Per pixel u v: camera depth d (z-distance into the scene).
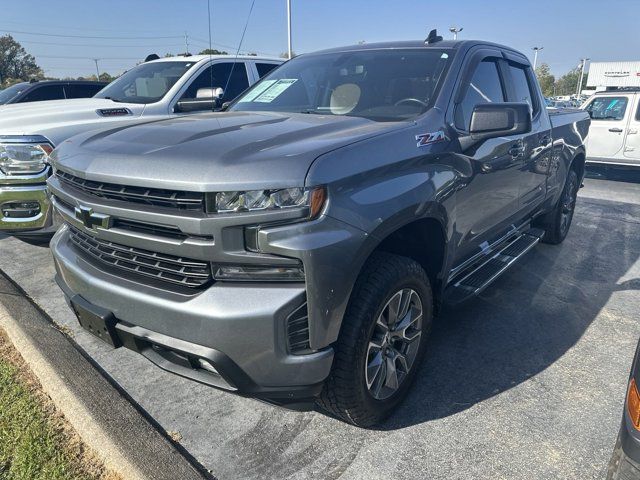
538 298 4.16
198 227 1.93
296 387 2.07
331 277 1.99
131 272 2.24
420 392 2.86
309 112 3.21
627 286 4.46
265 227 1.92
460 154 2.84
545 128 4.36
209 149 2.12
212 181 1.91
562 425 2.58
